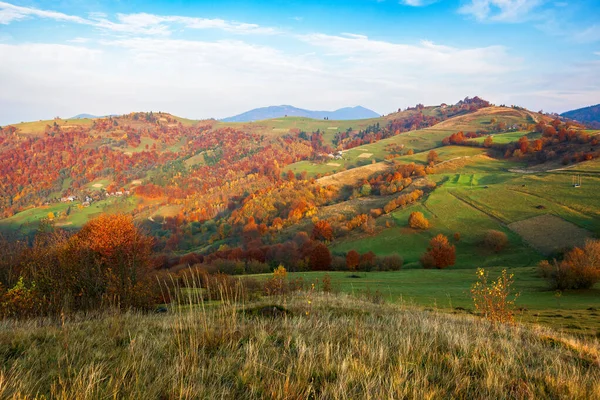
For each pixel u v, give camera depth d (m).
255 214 132.38
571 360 5.07
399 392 3.10
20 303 10.16
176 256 91.88
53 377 3.42
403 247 83.19
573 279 37.94
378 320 7.57
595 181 98.81
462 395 3.31
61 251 15.84
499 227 84.44
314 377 3.61
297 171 199.88
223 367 3.67
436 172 148.25
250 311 7.38
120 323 6.41
